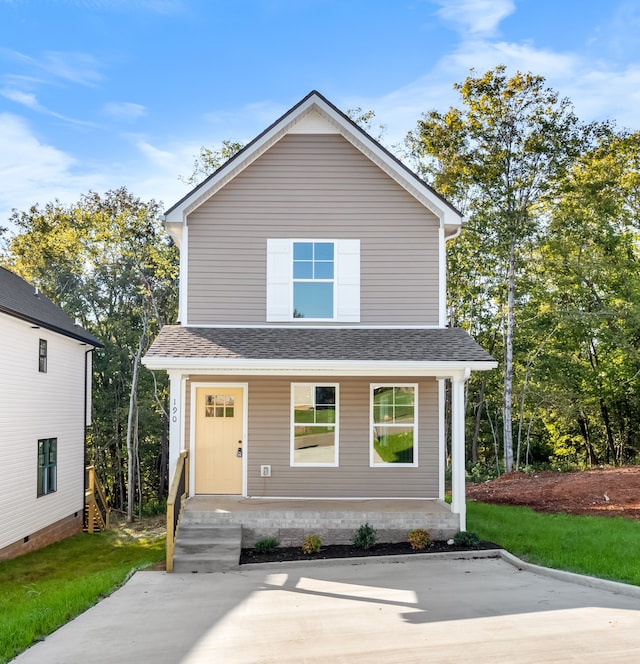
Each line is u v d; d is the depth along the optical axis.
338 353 12.91
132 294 32.28
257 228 14.73
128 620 8.29
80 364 22.20
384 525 12.67
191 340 13.51
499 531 13.19
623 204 28.14
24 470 17.25
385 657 6.42
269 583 10.16
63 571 14.75
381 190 14.81
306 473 14.43
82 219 26.55
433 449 14.50
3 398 16.00
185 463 13.87
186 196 14.38
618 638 6.76
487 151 23.80
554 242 25.22
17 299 18.12
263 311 14.66
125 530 22.47
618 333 27.83
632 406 31.56
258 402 14.54
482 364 12.52
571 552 11.15
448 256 26.81
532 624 7.35
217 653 6.79
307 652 6.69
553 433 35.06
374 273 14.77
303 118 14.85
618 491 16.55
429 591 9.21
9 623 8.25
